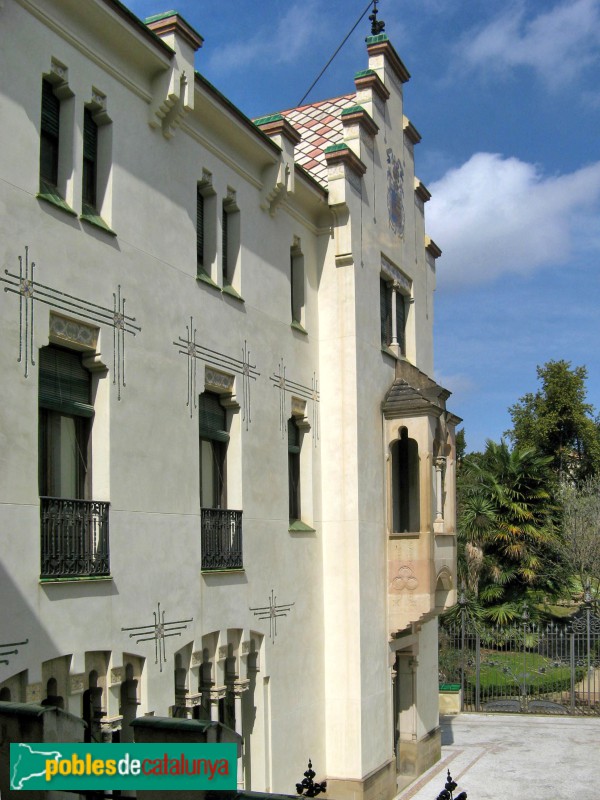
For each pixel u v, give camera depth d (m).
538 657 34.25
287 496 15.83
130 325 11.52
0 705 7.29
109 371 11.02
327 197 17.45
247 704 14.41
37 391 9.73
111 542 10.80
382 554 18.14
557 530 41.31
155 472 11.84
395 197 20.50
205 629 12.80
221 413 14.28
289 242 16.66
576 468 59.81
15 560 9.17
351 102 19.94
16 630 9.11
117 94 11.61
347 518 17.08
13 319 9.43
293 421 16.92
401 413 18.50
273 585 15.05
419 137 22.20
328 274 17.67
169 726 7.22
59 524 9.91
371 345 18.23
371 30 20.25
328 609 17.03
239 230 14.79
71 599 9.98
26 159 9.79
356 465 17.12
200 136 13.52
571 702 29.33
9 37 9.66
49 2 10.24
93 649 10.30
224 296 14.08
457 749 23.83
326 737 16.75
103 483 10.85
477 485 39.44
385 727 17.92
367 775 16.72
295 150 18.69
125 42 11.44
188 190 13.20
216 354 13.70
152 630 11.49
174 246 12.70
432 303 23.25
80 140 10.81
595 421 61.38
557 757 22.97
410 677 20.30
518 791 19.70
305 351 16.98
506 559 38.44
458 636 33.41
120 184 11.55
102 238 11.08
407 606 18.06
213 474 14.08
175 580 12.10
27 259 9.70
